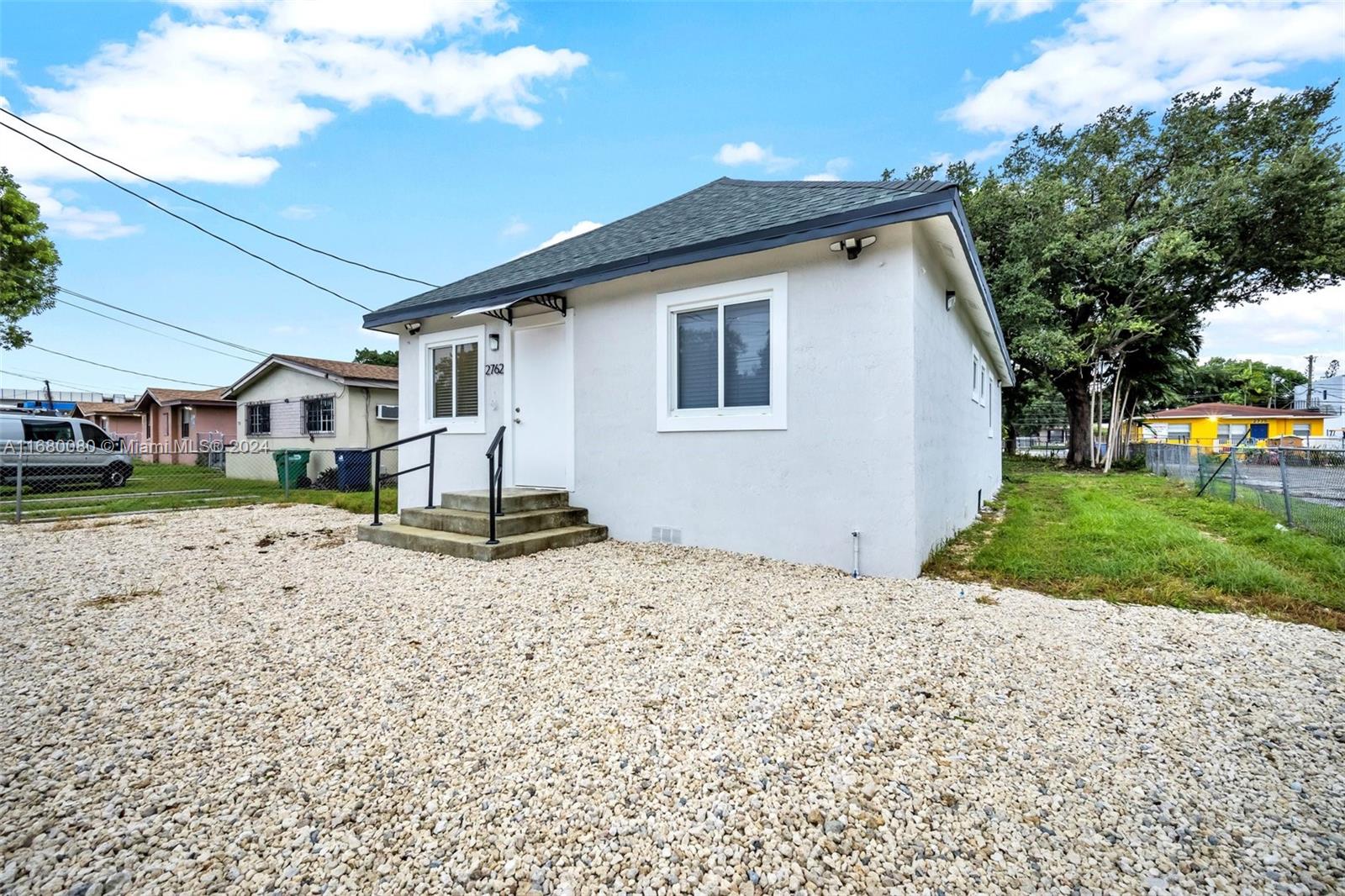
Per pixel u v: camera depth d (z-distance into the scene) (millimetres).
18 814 1913
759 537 5535
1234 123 19375
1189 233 17062
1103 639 3545
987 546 6254
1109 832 1895
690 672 2977
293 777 2129
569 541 6008
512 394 7340
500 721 2510
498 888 1637
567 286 6273
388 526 6566
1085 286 19250
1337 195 16344
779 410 5410
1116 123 20375
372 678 2916
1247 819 1975
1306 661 3232
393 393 16312
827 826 1884
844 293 5090
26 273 17094
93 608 4016
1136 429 29641
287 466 12250
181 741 2357
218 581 4711
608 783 2092
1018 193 18578
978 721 2553
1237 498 9469
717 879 1675
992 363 12484
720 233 5484
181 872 1683
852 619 3777
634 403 6309
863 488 5020
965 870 1720
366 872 1690
